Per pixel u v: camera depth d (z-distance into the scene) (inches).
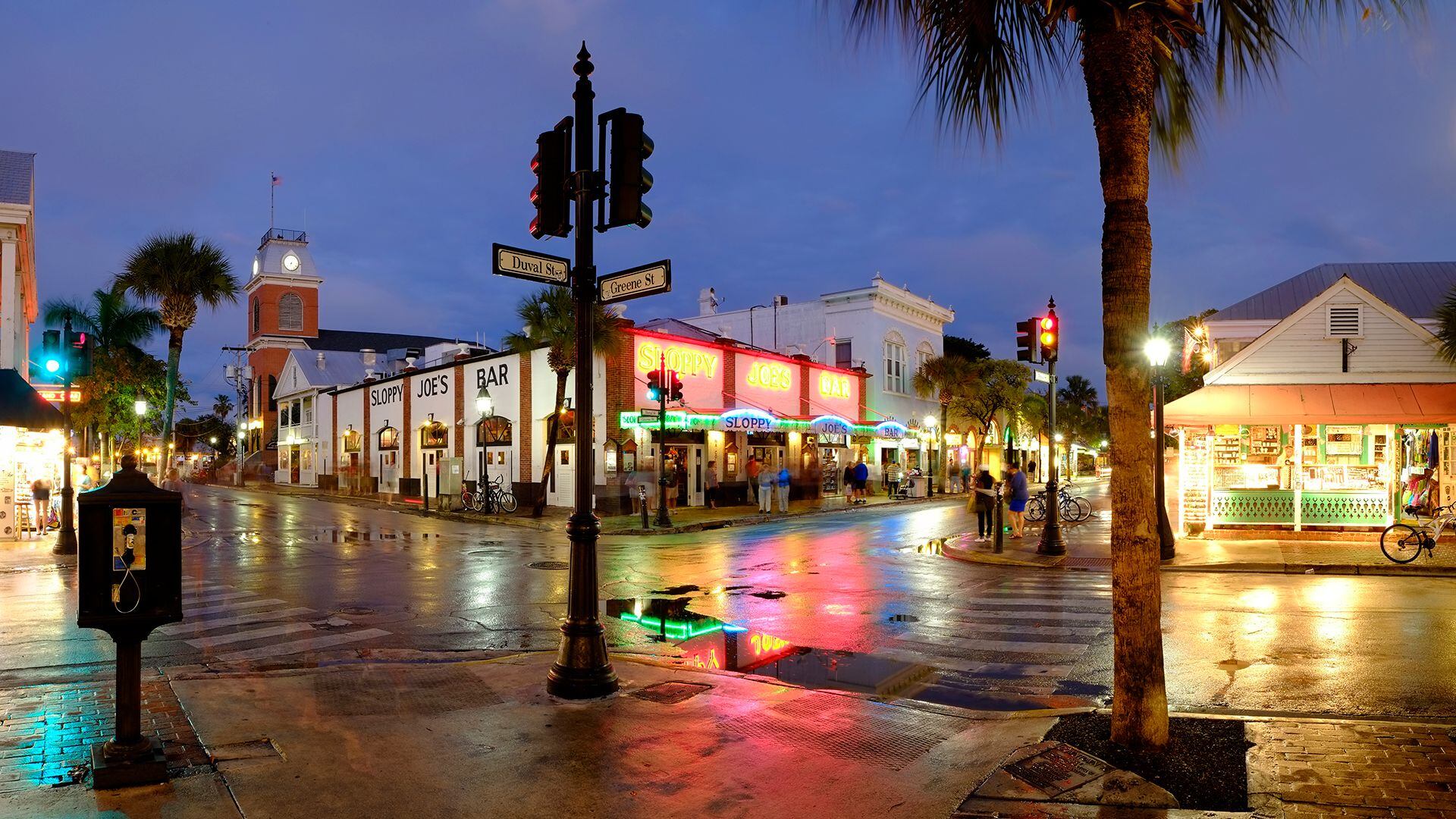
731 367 1321.4
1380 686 279.0
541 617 422.3
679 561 645.3
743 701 252.8
